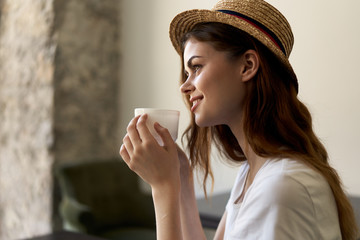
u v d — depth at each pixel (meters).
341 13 2.46
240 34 0.92
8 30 3.63
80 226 2.57
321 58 2.54
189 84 0.96
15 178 3.54
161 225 0.91
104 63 3.62
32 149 3.40
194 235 1.18
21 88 3.48
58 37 3.28
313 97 2.58
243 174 1.08
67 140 3.35
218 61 0.93
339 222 0.85
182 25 1.03
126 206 2.98
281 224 0.73
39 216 3.34
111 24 3.66
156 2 3.43
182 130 3.21
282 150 0.86
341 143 2.47
